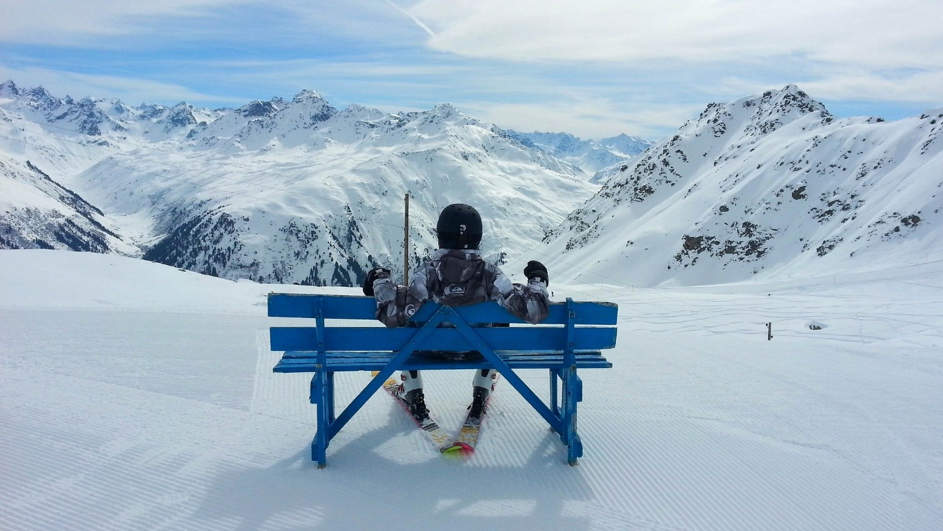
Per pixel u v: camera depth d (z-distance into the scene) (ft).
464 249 12.07
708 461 13.37
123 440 13.15
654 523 10.66
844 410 17.78
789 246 328.90
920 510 11.63
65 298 54.08
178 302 59.57
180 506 10.51
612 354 26.08
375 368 12.04
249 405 16.02
